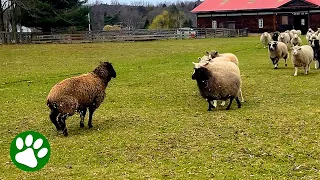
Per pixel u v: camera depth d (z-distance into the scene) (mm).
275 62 23656
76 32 54219
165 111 14031
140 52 36281
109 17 110375
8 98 17609
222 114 13047
